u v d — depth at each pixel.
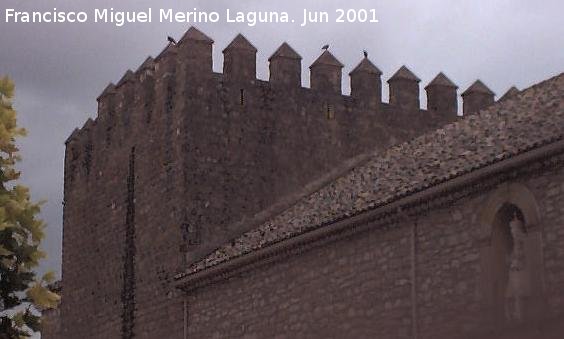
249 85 31.36
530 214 18.27
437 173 20.73
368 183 24.58
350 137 32.47
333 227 22.48
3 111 16.78
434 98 34.09
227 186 30.30
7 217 16.30
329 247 22.91
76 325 35.06
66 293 36.09
